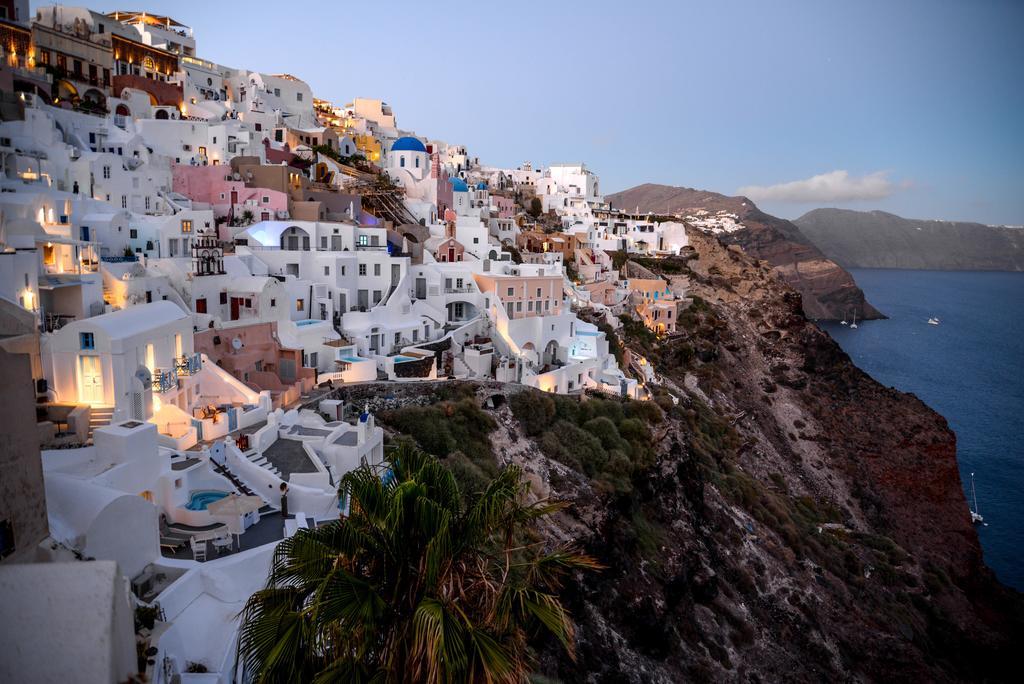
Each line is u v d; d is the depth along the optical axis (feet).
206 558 89.45
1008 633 286.87
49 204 157.28
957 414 574.97
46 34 261.03
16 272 122.62
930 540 352.28
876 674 214.07
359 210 277.85
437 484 57.77
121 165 212.43
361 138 403.75
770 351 417.90
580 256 398.01
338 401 162.20
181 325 139.74
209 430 127.03
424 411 173.06
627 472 201.77
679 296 428.56
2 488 50.60
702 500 237.25
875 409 403.75
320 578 51.78
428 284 248.73
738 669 189.37
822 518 307.78
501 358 221.05
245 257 203.82
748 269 481.46
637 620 174.81
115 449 92.99
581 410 220.23
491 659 48.65
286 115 379.76
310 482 118.11
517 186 551.59
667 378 331.98
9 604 46.19
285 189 255.09
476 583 54.13
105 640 46.52
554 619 53.01
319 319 208.44
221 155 270.46
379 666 51.72
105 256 173.47
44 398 114.32
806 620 216.95
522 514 56.65
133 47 304.30
